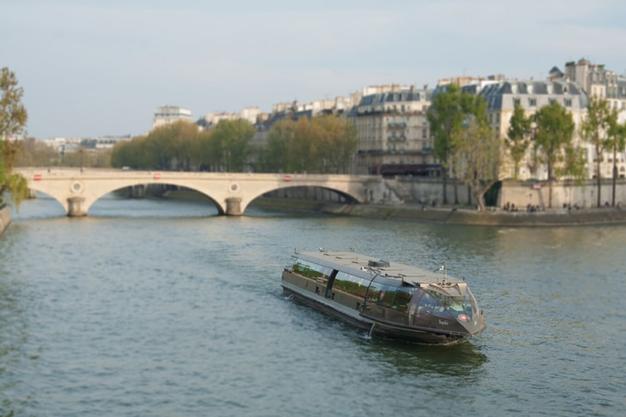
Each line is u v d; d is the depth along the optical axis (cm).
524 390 5881
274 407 5503
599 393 5844
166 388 5856
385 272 7456
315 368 6312
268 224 17162
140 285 9494
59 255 11762
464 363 6456
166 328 7494
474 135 17938
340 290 7850
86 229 15412
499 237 14638
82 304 8444
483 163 17912
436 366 6378
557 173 18375
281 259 11531
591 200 19700
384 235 14888
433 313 6719
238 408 5484
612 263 11369
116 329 7444
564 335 7331
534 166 19200
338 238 14275
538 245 13375
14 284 9450
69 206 18288
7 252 11981
